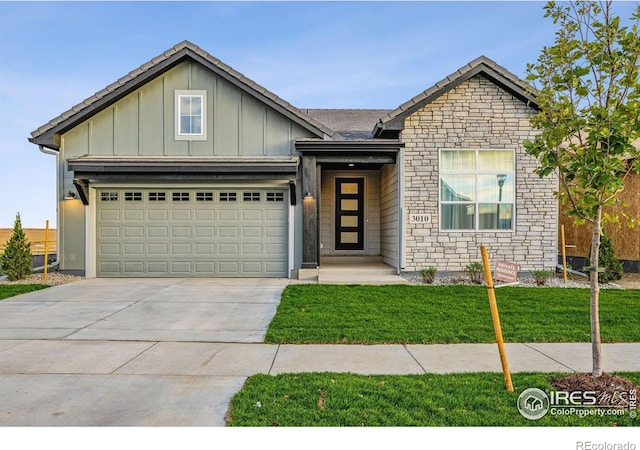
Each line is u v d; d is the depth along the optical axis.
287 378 4.33
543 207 11.29
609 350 5.42
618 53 3.88
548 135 4.14
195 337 6.06
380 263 13.00
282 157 11.65
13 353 5.28
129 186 11.69
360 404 3.66
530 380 4.24
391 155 11.55
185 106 11.91
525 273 11.25
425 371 4.64
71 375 4.51
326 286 9.89
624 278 11.50
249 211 11.84
